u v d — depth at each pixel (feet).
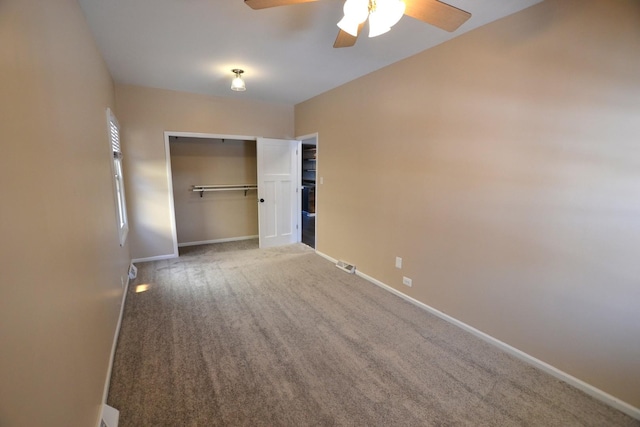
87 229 5.60
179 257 15.03
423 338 8.06
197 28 7.61
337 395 6.05
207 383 6.32
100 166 7.52
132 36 7.98
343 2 6.38
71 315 4.24
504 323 7.49
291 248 16.88
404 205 10.07
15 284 2.65
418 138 9.34
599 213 5.77
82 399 4.47
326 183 14.39
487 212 7.62
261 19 7.15
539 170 6.55
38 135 3.53
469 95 7.77
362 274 12.38
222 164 17.80
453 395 6.08
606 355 5.88
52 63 4.30
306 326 8.60
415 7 5.10
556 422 5.48
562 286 6.39
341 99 12.80
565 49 5.97
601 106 5.59
